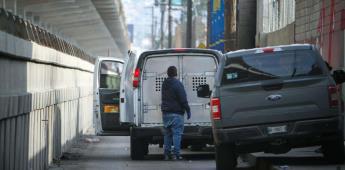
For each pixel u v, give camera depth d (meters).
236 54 32.91
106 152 50.75
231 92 32.41
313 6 56.59
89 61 76.25
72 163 41.91
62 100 45.72
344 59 47.50
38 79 36.31
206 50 43.22
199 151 50.19
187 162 41.34
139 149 43.44
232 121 32.34
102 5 111.75
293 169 31.88
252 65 32.62
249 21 85.38
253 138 32.19
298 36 61.91
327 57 51.84
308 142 32.47
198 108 43.19
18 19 31.86
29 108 31.38
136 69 43.03
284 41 68.62
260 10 79.31
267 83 32.22
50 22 108.81
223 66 32.88
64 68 49.53
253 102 32.22
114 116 48.62
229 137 32.34
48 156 39.09
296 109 32.09
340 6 48.53
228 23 91.44
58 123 43.78
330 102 32.12
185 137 42.81
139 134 42.75
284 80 32.22
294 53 32.66
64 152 47.16
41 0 84.56
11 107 27.27
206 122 43.16
